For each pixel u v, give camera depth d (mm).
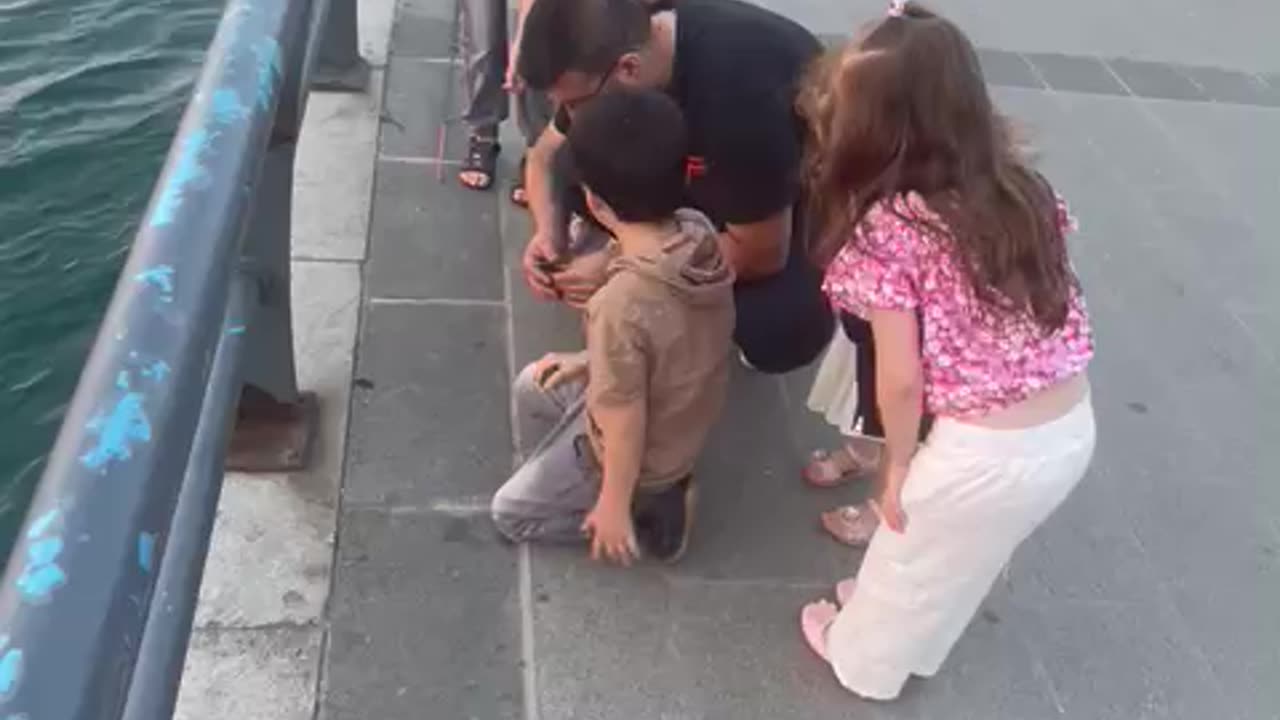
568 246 2996
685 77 2697
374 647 2580
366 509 2863
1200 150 4824
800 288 3033
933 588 2350
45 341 4922
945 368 2041
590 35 2541
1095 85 5199
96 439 1273
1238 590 2988
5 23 6602
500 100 3900
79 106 6105
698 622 2730
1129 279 4039
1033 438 2102
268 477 2893
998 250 1913
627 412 2436
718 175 2771
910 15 1943
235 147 1812
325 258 3578
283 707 2441
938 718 2611
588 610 2721
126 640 1154
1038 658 2770
